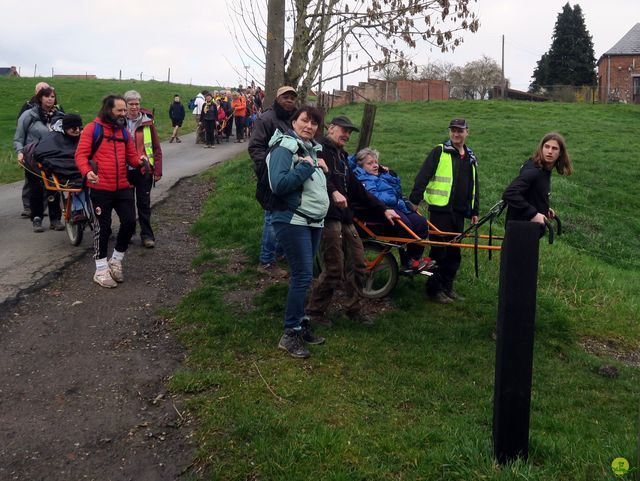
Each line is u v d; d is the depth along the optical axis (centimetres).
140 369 507
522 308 362
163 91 4366
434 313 664
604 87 4841
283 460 376
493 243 884
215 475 371
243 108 2248
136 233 882
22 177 1467
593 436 442
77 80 4822
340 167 589
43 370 507
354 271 606
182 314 608
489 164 1533
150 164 828
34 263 745
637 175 1540
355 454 384
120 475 384
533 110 3005
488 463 368
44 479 380
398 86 3844
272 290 668
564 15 6831
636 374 586
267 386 470
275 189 492
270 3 872
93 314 612
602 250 1058
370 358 536
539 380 548
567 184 1412
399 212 648
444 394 485
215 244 829
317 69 879
